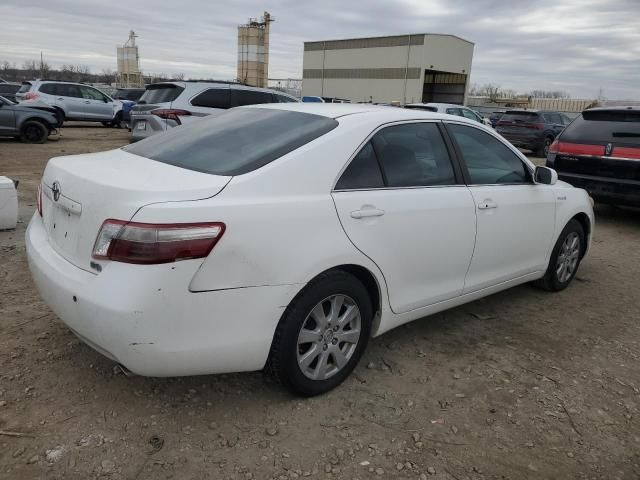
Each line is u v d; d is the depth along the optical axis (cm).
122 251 232
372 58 5453
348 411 292
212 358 254
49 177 301
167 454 251
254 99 1170
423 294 346
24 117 1487
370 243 299
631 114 729
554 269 474
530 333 404
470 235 362
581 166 761
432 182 346
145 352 238
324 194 284
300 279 269
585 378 342
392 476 247
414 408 299
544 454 268
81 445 253
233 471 244
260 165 272
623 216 855
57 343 341
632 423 298
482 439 277
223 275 246
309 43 6056
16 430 260
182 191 245
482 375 338
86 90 2088
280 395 302
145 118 1091
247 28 5634
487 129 400
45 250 287
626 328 423
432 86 5728
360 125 312
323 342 295
